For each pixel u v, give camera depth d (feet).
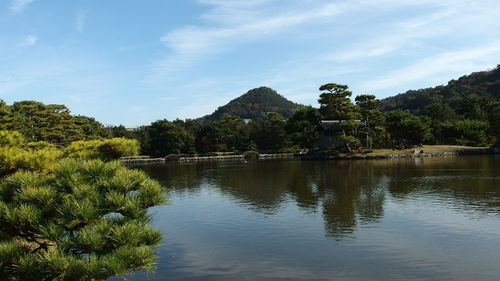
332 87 267.18
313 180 131.95
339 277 41.98
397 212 73.15
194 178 154.10
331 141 270.87
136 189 28.89
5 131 35.73
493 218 65.46
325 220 68.54
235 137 370.73
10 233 26.37
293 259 48.16
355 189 105.70
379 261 46.55
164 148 333.62
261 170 183.83
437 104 368.27
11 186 26.45
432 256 47.78
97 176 28.37
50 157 30.42
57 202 26.50
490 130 293.02
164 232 63.46
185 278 42.88
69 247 24.62
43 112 189.37
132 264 24.16
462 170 145.59
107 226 24.88
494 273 41.93
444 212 71.51
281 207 82.53
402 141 270.46
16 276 24.41
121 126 390.42
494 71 572.51
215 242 56.80
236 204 88.43
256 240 57.26
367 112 259.60
